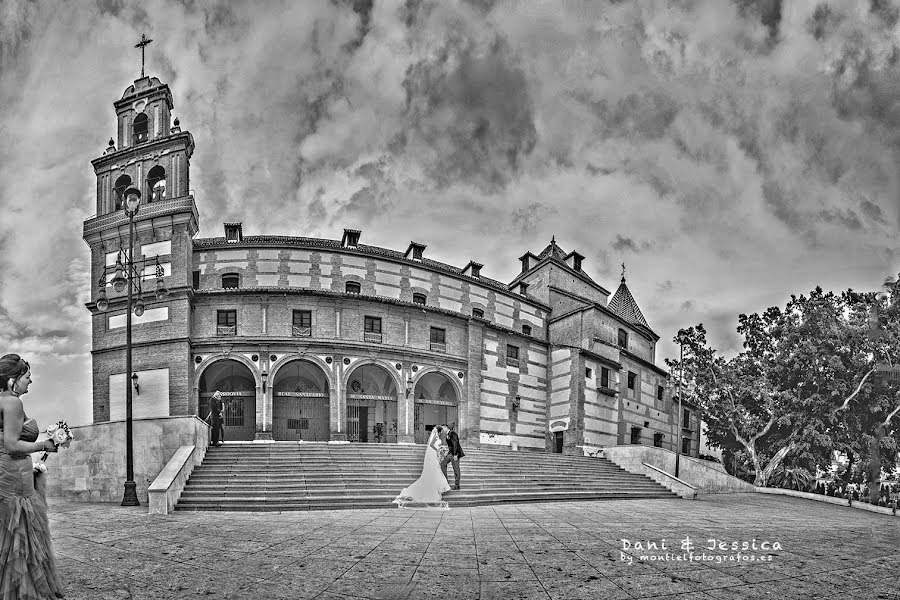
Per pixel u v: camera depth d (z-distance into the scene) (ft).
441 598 25.21
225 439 123.95
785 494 122.21
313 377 135.33
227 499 64.85
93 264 125.59
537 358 161.79
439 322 140.87
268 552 35.24
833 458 149.28
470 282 153.58
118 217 123.95
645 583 27.96
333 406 124.06
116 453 74.64
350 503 67.00
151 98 132.67
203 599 24.91
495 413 148.36
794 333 146.51
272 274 130.00
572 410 152.87
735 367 158.92
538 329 169.68
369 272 138.21
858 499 115.65
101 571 30.07
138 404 116.88
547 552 35.94
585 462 115.75
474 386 142.82
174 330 117.91
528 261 189.26
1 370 20.36
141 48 134.92
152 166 127.34
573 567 31.45
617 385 167.73
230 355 120.06
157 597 25.20
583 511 66.33
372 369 139.23
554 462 110.52
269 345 121.70
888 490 135.03
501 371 151.43
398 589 26.58
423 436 144.56
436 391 150.10
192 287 120.67
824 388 143.64
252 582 27.76
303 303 126.31
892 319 141.90
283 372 132.05
